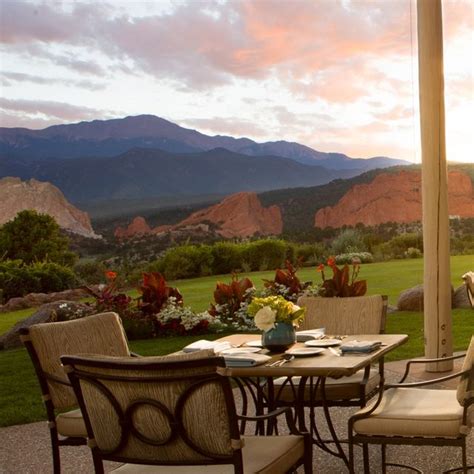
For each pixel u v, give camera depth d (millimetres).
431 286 7125
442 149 7156
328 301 5027
